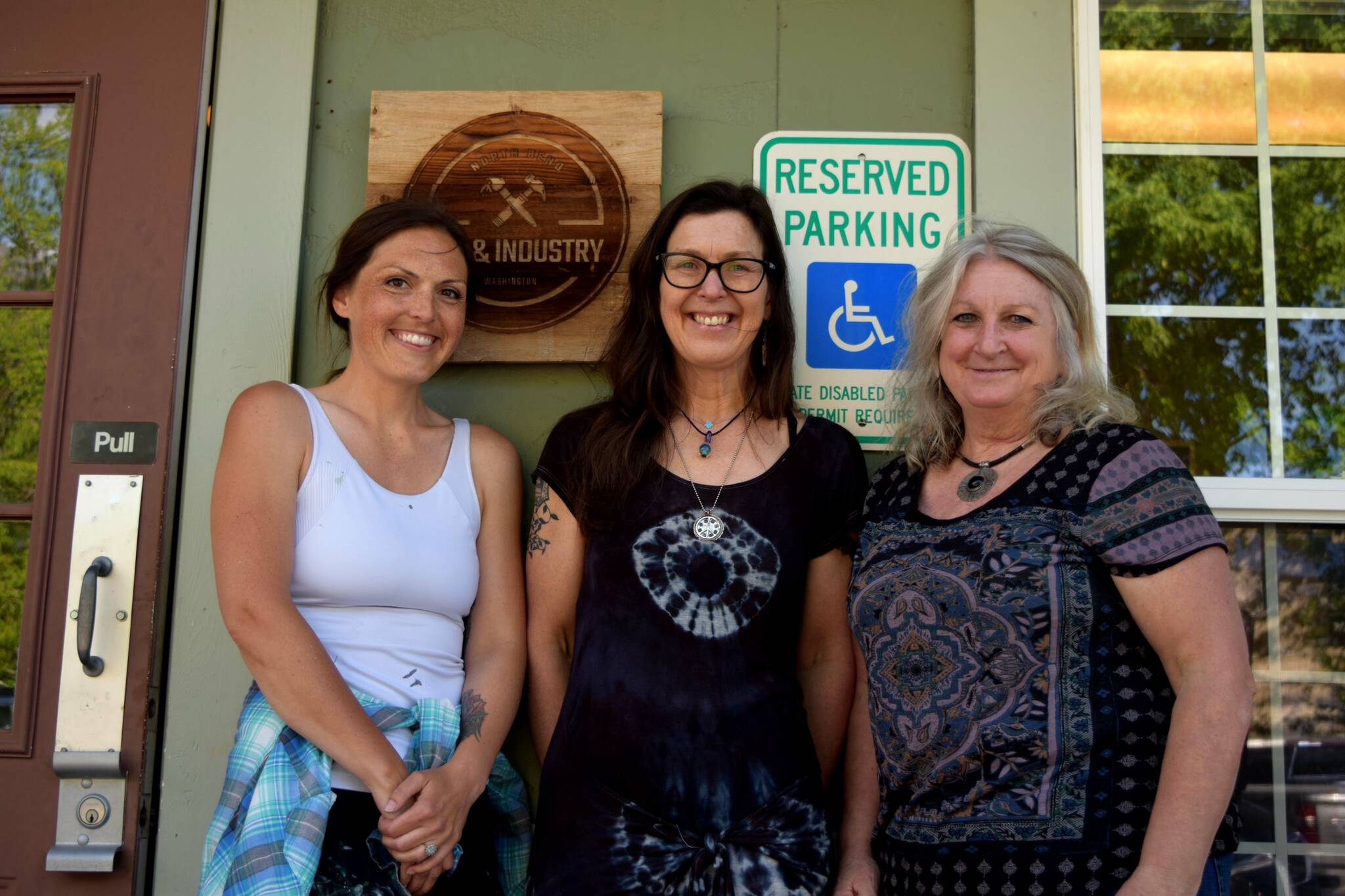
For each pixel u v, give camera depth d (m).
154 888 1.91
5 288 2.10
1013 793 1.39
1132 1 2.12
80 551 1.98
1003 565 1.44
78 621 1.88
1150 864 1.29
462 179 2.05
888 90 2.10
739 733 1.61
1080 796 1.37
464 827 1.70
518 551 1.88
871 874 1.61
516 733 1.96
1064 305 1.60
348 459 1.69
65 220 2.06
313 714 1.52
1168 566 1.37
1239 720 1.31
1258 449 2.05
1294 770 1.97
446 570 1.72
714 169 2.09
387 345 1.76
